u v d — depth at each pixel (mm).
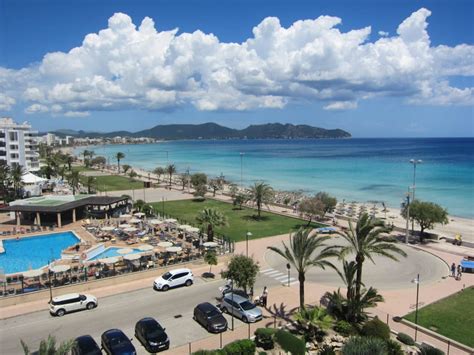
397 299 33156
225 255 44344
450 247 50906
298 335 26484
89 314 30406
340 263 44000
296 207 76438
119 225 59750
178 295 34406
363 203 90125
